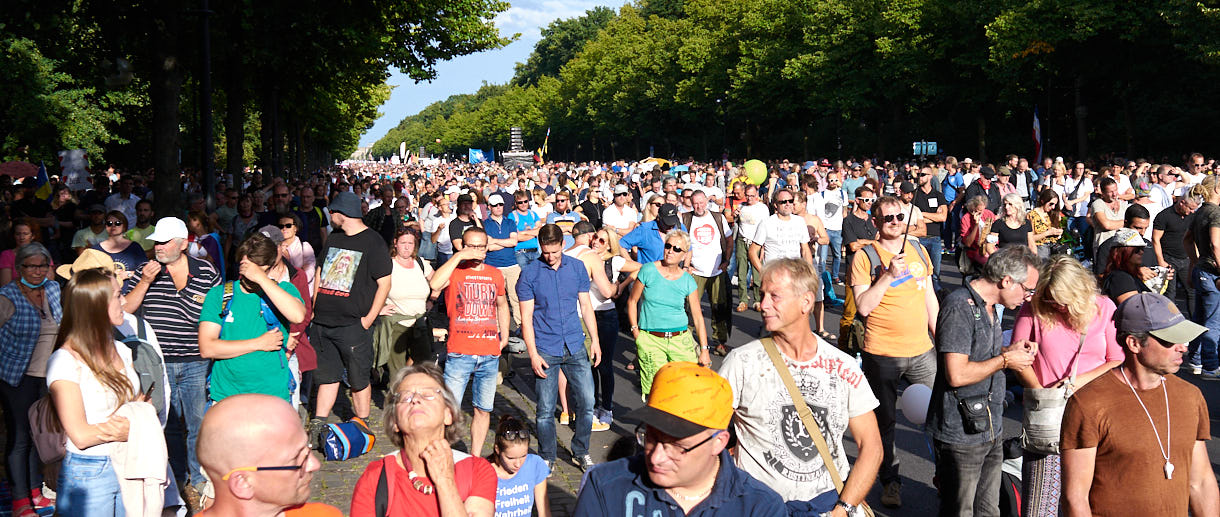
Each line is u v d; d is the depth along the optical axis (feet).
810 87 166.20
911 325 19.56
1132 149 133.08
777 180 67.41
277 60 61.72
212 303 20.04
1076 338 15.69
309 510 8.75
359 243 25.09
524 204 46.60
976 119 168.25
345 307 24.79
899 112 162.61
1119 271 26.45
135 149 156.04
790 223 37.09
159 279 21.01
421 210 52.31
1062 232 39.47
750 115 207.51
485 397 23.24
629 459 10.05
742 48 182.19
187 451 21.47
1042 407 15.75
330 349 25.07
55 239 48.16
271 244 20.21
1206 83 128.36
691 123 241.96
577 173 134.21
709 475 9.75
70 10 56.54
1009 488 16.89
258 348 19.93
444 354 35.32
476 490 11.76
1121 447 12.37
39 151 116.16
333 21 64.44
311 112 122.52
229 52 60.13
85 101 122.42
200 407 21.33
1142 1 113.29
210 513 8.41
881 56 150.71
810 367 12.42
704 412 9.35
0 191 52.49
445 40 86.28
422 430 11.28
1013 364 15.52
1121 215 39.14
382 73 93.04
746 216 44.83
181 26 51.01
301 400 27.71
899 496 20.40
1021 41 120.47
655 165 123.65
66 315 14.92
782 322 12.19
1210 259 30.73
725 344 36.40
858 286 20.70
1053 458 15.66
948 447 16.52
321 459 24.18
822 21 158.92
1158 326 12.02
